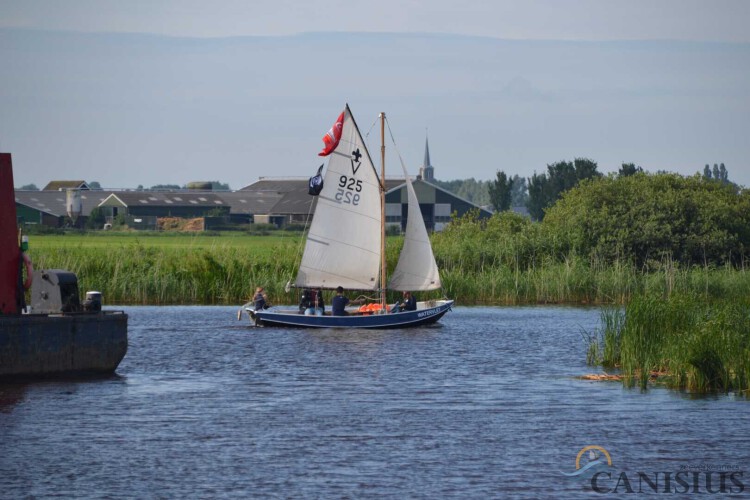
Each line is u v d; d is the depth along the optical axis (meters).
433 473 97.06
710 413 123.56
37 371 138.88
